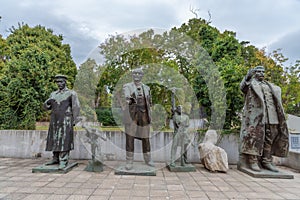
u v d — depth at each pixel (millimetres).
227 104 6754
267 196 3613
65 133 5266
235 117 6812
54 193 3611
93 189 3861
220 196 3596
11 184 4074
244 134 5363
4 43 15875
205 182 4430
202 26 8125
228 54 7504
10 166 5625
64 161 5219
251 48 9664
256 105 5262
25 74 7797
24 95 7531
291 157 5949
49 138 5285
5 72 8062
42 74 7926
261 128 5117
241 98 6711
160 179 4613
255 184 4316
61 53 15172
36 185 4031
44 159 6621
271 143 5234
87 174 4930
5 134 6969
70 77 12266
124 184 4203
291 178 4770
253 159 5211
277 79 9977
